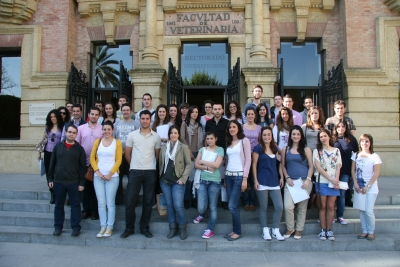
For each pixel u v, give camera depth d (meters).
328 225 4.97
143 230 5.16
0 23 10.04
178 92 9.51
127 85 9.87
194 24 9.88
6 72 10.75
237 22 9.84
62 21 10.05
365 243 4.89
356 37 9.55
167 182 5.04
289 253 4.79
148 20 9.68
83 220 5.54
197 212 5.76
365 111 9.37
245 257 4.63
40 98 9.93
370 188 4.94
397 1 9.29
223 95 10.48
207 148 5.22
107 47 10.62
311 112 5.65
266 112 6.11
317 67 10.26
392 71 9.41
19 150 9.88
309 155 5.05
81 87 9.77
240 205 6.10
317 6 9.91
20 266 4.28
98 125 5.77
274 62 9.90
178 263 4.41
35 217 5.73
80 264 4.36
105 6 10.16
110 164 5.10
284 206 5.11
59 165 5.14
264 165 5.05
